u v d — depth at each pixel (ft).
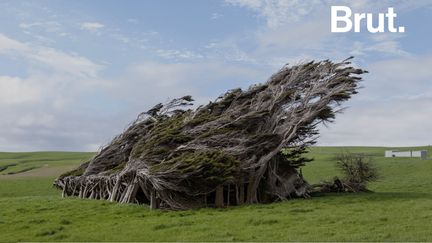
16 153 570.05
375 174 158.30
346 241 65.46
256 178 126.21
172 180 109.50
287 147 134.21
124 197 122.83
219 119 130.72
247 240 69.15
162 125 139.74
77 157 505.66
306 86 139.23
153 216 100.58
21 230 84.58
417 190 168.76
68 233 79.46
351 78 131.64
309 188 137.59
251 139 125.59
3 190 203.31
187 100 157.38
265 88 144.77
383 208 97.91
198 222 87.92
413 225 75.66
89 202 123.44
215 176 110.73
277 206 110.83
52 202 124.57
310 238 68.28
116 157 148.77
